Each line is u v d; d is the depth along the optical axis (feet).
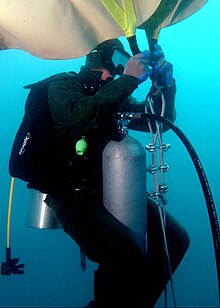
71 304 20.93
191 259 28.91
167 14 7.78
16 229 46.09
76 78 6.99
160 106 7.50
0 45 7.31
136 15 6.89
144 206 6.61
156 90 6.93
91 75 7.04
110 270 6.51
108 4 6.36
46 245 38.93
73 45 6.70
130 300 6.55
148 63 6.31
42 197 8.44
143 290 6.73
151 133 6.51
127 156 6.38
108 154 6.48
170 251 7.37
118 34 6.78
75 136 6.73
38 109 7.01
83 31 6.68
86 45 6.73
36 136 6.98
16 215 49.52
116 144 6.54
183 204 56.49
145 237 6.72
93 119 6.08
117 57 7.03
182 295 20.10
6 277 25.63
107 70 7.10
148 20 7.57
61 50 6.75
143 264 6.59
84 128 6.21
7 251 9.18
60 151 6.91
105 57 7.04
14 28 6.64
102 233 6.38
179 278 24.35
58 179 7.02
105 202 6.65
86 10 6.57
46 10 6.45
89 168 7.01
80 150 6.51
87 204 6.85
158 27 7.66
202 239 36.01
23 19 6.50
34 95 7.15
